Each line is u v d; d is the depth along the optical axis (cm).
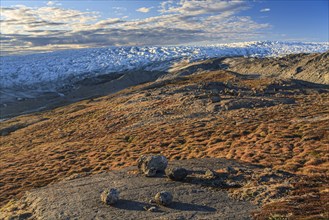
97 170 4372
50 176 4588
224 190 2914
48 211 2891
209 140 5234
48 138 8900
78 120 10600
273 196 2628
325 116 5897
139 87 18488
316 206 2217
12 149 8381
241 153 4166
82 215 2689
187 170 3500
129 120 8606
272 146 4372
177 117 7731
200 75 19262
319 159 3566
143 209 2667
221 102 8381
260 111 7188
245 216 2328
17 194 3881
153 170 3484
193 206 2627
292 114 6538
